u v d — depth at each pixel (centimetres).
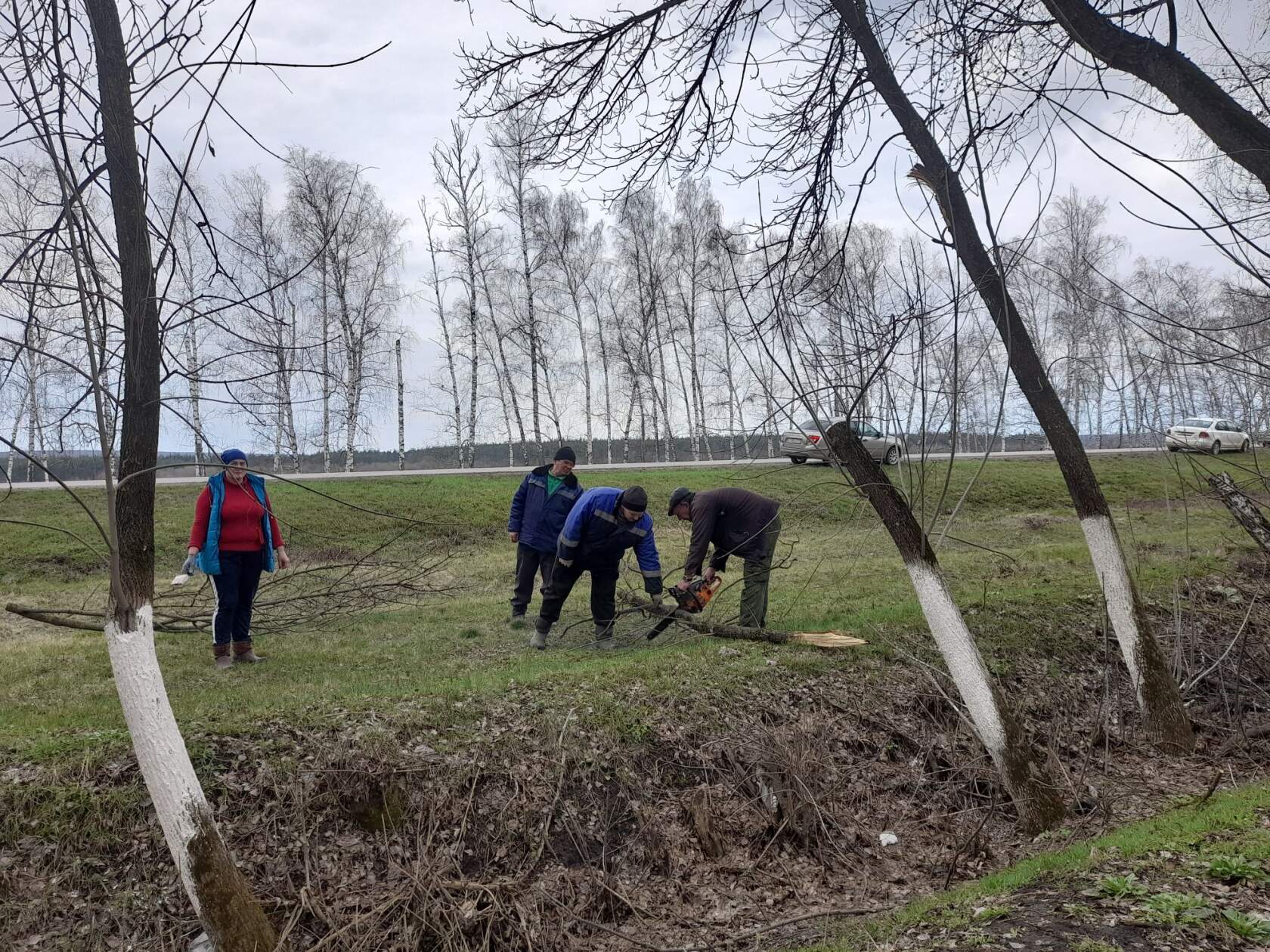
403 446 3108
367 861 517
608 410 3725
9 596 1239
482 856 539
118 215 421
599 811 584
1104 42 600
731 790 624
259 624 925
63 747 529
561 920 503
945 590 645
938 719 752
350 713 614
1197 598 1053
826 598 1105
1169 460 903
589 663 776
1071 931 373
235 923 412
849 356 628
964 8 604
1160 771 727
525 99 764
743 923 523
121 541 416
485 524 1877
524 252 3219
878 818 639
